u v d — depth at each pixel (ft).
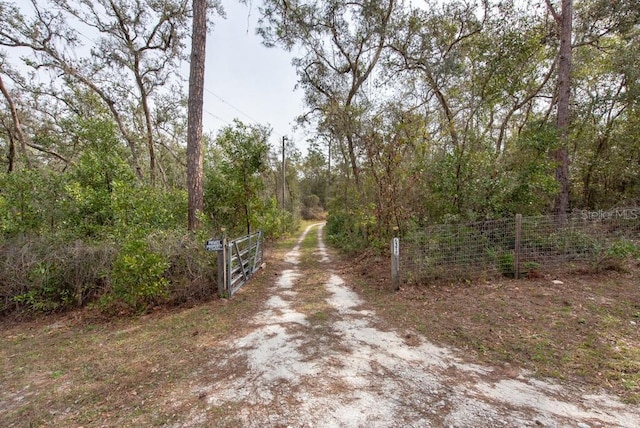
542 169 22.43
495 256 18.61
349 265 30.04
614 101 33.19
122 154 26.48
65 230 19.44
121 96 42.04
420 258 18.88
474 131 24.75
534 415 7.18
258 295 19.63
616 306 13.34
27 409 8.18
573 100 35.22
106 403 8.34
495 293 16.12
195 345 12.12
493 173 22.15
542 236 18.69
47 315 16.96
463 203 21.93
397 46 35.81
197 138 24.75
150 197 21.57
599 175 35.96
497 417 7.14
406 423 7.03
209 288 19.02
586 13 31.14
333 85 41.11
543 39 28.86
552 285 16.56
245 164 28.81
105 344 12.62
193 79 24.58
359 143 30.22
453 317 13.75
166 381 9.41
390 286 19.51
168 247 17.87
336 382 9.00
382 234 28.04
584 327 11.65
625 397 7.72
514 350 10.51
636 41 32.83
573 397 7.86
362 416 7.34
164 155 56.08
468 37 32.60
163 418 7.53
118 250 17.71
